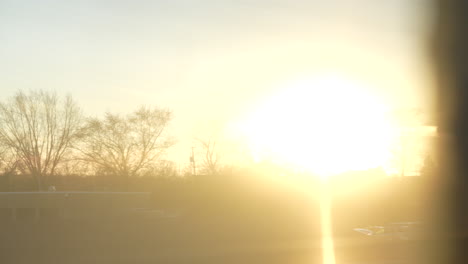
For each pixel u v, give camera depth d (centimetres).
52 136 6419
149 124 6462
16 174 6488
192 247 2191
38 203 4512
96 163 6419
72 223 3097
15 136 6331
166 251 2100
